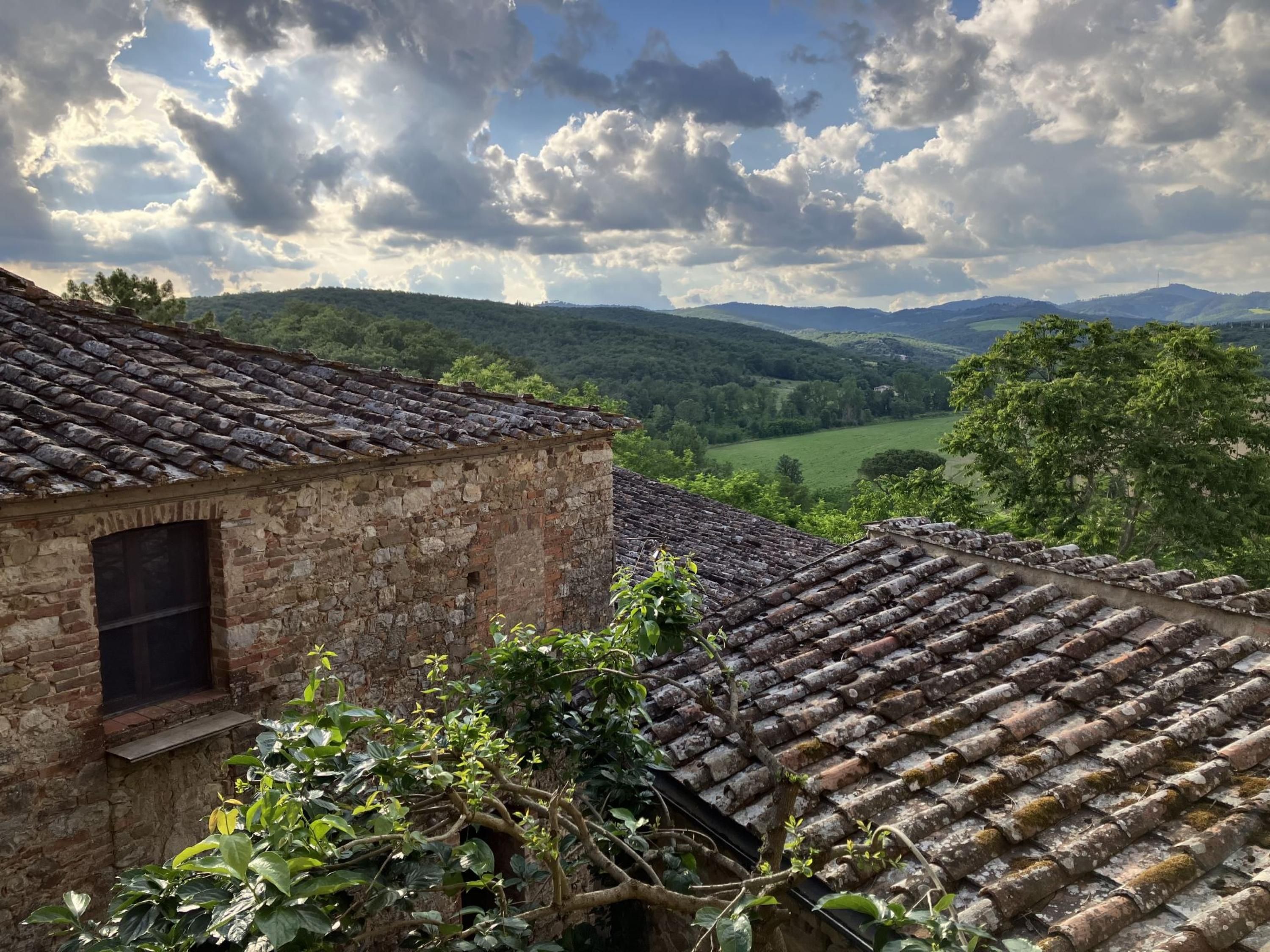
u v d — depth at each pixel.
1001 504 25.66
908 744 4.80
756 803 4.64
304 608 6.98
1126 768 4.32
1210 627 5.56
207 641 6.56
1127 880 3.62
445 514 8.10
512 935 3.71
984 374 26.23
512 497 8.80
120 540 6.01
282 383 8.39
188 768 6.22
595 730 5.12
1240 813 3.86
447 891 3.71
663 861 4.66
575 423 9.33
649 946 5.59
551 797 4.08
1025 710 4.95
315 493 6.96
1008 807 4.20
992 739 4.69
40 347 7.21
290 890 2.76
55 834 5.59
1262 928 3.21
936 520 26.39
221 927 2.93
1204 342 22.42
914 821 4.11
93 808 5.75
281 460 6.28
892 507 33.62
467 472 8.27
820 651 5.98
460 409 8.97
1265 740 4.32
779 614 6.61
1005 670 5.47
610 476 10.13
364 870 3.33
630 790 4.96
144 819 6.01
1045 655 5.57
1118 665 5.24
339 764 3.80
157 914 3.01
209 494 6.24
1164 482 21.97
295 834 3.18
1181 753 4.45
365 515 7.38
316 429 7.10
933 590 6.57
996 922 3.46
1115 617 5.79
